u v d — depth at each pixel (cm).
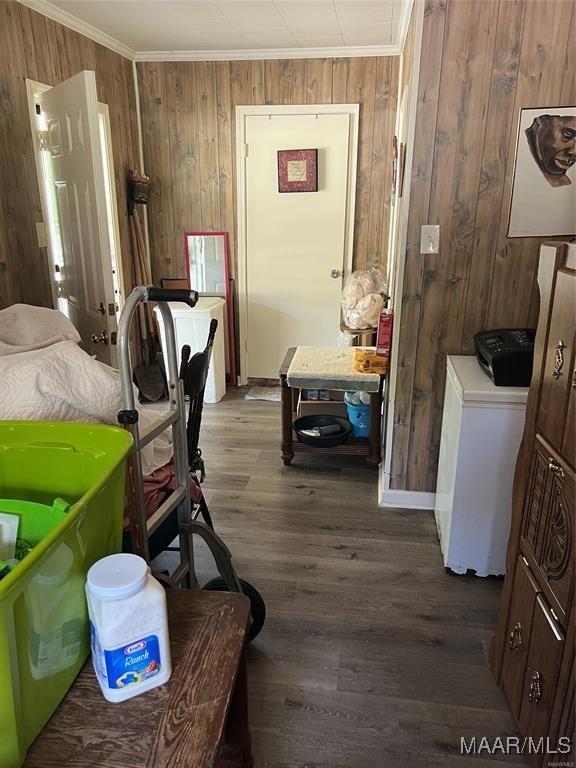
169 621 97
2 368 141
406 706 164
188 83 414
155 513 135
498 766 146
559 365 131
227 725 112
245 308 455
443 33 213
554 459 132
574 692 117
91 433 105
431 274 241
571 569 121
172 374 135
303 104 405
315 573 224
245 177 425
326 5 301
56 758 73
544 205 227
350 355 327
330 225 427
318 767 146
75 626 82
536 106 217
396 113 391
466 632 194
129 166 420
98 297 269
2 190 279
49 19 313
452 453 220
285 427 307
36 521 95
